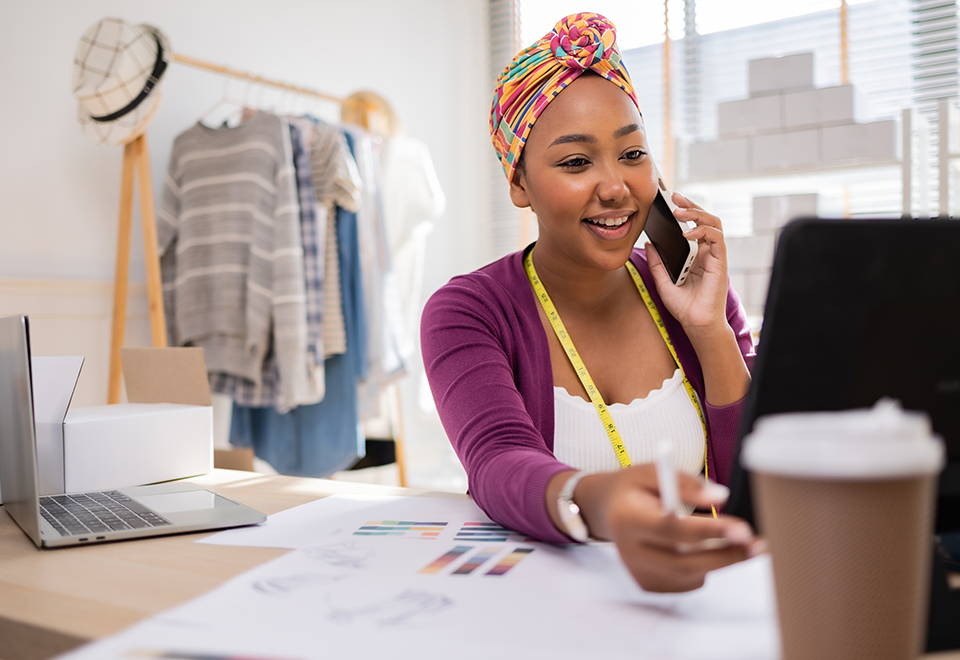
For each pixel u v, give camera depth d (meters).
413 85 3.48
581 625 0.46
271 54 2.82
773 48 3.00
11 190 2.03
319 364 2.23
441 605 0.51
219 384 2.29
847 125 2.26
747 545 0.42
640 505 0.44
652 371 1.06
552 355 1.05
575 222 0.96
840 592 0.33
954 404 0.46
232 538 0.72
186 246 2.26
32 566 0.65
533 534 0.64
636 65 3.30
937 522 0.47
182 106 2.50
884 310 0.45
